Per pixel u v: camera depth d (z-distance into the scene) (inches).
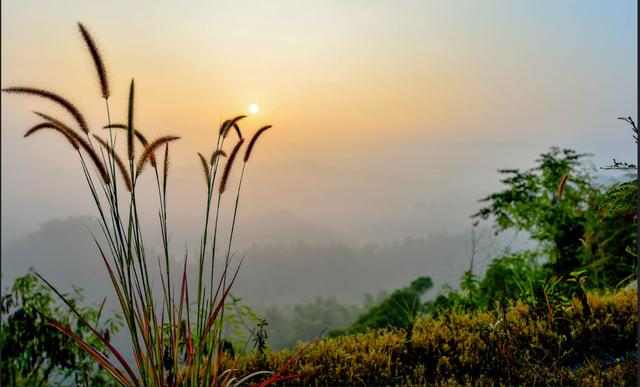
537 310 160.2
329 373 141.5
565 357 141.3
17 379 180.5
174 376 101.6
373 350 151.1
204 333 99.7
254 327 138.5
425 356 151.0
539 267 234.8
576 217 247.0
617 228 238.5
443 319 176.1
